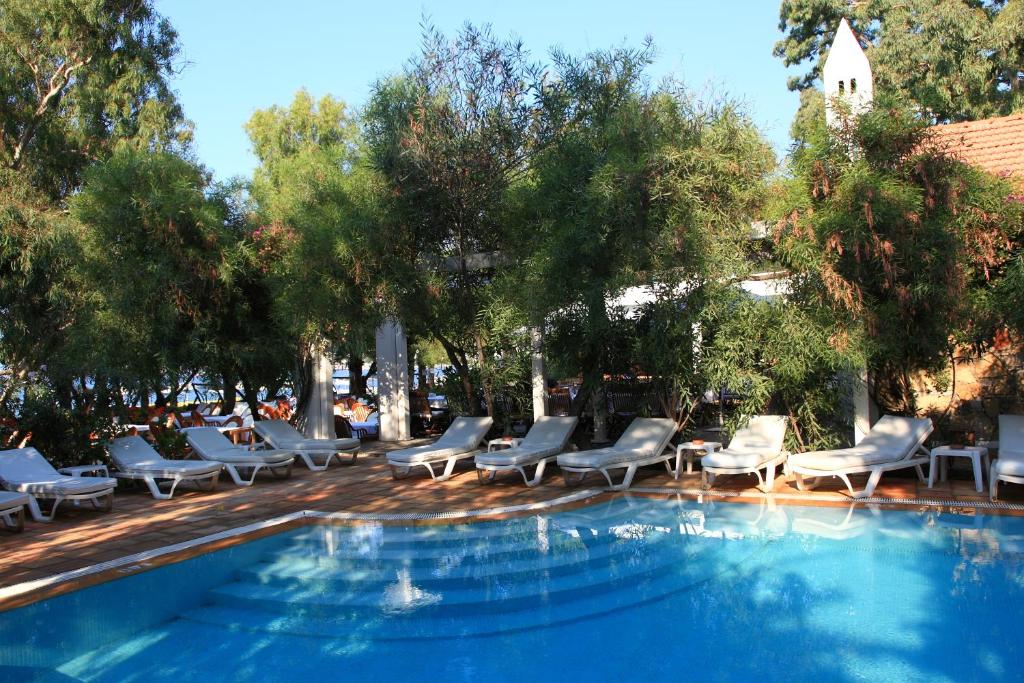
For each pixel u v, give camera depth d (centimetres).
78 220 1127
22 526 754
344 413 1847
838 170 877
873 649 461
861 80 1005
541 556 675
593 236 921
